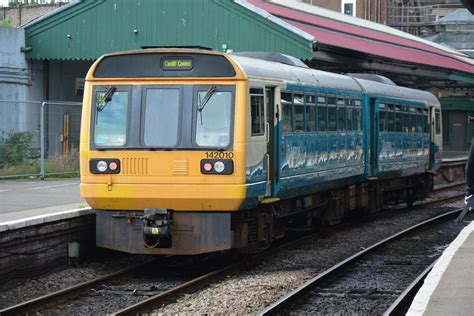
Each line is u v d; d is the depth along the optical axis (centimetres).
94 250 1650
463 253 1403
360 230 2269
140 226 1514
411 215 2698
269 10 3703
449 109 7200
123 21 3334
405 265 1677
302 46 3183
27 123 3297
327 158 1991
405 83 5191
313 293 1356
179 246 1509
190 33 3309
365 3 7350
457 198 3341
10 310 1148
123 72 1522
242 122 1480
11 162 2762
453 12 8081
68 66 3556
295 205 1881
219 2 3275
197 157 1479
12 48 3294
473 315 941
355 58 3659
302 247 1922
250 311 1212
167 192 1481
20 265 1410
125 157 1500
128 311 1155
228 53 1564
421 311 963
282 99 1705
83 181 1522
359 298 1330
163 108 1501
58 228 1513
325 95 1986
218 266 1636
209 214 1498
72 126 3438
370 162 2412
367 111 2336
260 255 1736
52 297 1258
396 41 4838
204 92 1494
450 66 4884
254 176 1528
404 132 2691
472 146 834
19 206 1875
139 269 1559
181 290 1343
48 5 5772
